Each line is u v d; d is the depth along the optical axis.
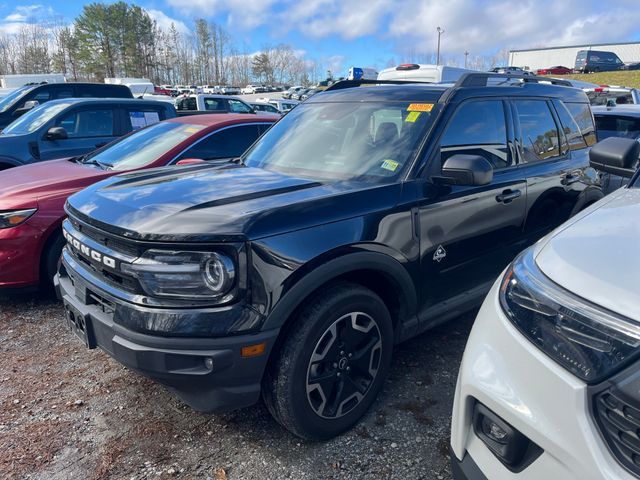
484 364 1.65
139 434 2.58
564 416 1.37
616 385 1.29
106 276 2.39
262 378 2.32
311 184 2.73
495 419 1.56
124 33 75.31
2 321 3.95
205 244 2.06
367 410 2.72
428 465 2.36
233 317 2.07
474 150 3.15
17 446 2.49
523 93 3.71
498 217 3.25
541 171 3.66
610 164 2.80
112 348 2.26
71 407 2.82
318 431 2.44
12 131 6.84
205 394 2.18
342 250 2.36
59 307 4.23
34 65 75.88
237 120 5.62
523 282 1.67
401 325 2.83
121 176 3.18
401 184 2.70
